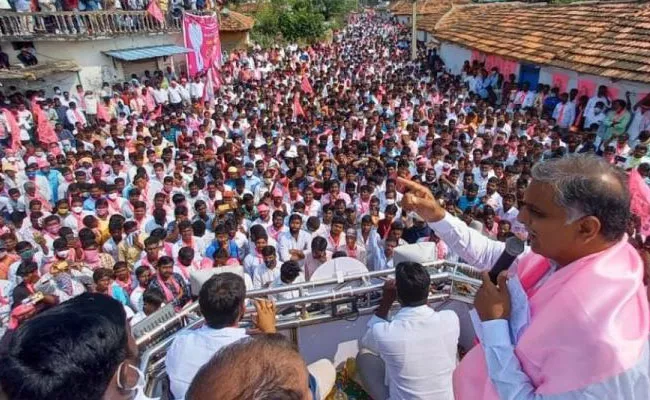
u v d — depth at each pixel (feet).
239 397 3.20
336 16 161.99
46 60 56.85
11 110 42.14
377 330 9.21
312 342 10.30
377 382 9.70
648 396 4.01
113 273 16.78
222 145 35.63
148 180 27.91
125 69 65.57
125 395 4.22
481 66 62.23
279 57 91.09
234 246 20.74
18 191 26.86
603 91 39.55
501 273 5.14
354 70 73.97
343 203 22.74
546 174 4.45
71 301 4.21
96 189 24.36
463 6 88.99
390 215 21.08
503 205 22.56
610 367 3.89
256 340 3.67
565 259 4.59
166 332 9.31
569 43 47.01
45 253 21.12
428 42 101.35
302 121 42.01
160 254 19.98
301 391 3.40
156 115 49.93
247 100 50.67
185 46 63.82
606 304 4.07
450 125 36.83
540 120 39.04
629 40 40.37
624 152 31.50
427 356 8.87
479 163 27.73
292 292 10.37
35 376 3.48
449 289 10.76
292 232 20.86
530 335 4.45
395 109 45.55
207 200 26.05
